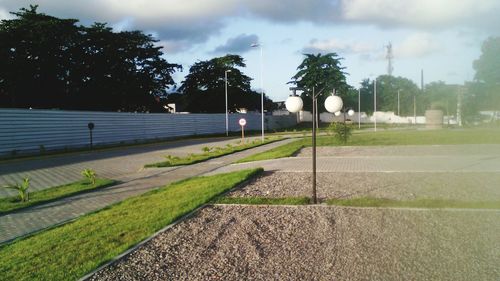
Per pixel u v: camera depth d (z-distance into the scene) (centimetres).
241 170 1541
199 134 5559
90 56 4975
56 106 4716
